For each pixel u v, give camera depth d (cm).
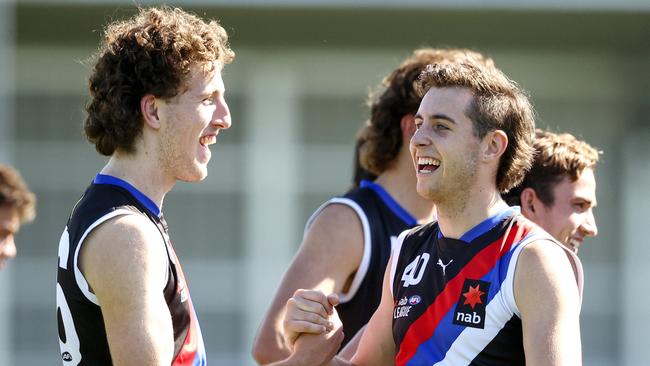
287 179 3153
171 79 894
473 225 908
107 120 898
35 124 3103
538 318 839
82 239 852
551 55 3152
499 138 912
